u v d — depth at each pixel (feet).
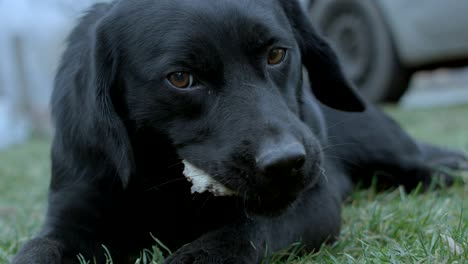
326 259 3.11
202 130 3.06
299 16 3.38
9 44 11.50
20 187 4.80
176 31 3.08
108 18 3.18
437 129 6.55
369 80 8.37
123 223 3.19
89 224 3.18
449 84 17.80
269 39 3.09
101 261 3.17
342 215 3.56
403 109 8.42
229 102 3.03
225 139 3.01
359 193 3.83
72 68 3.24
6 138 10.37
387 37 7.98
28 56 11.50
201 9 3.09
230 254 2.96
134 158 3.16
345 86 3.44
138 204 3.19
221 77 3.06
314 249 3.21
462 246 3.01
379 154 3.94
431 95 14.14
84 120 3.15
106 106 3.12
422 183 3.96
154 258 3.11
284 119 3.00
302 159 2.89
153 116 3.12
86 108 3.14
